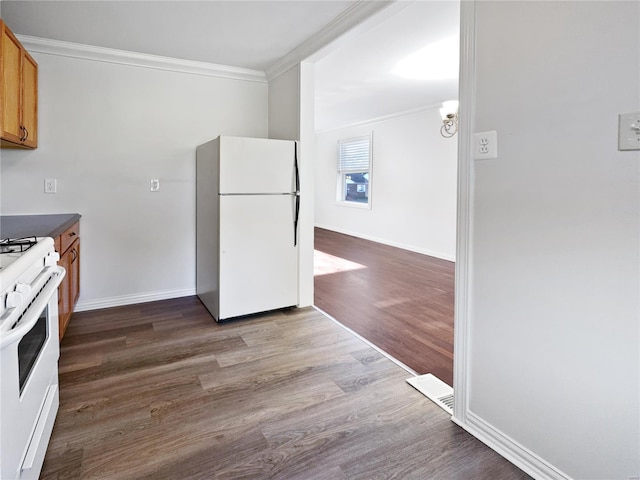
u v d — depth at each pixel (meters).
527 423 1.62
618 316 1.31
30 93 2.89
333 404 2.11
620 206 1.29
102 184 3.46
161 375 2.38
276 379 2.36
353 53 3.54
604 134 1.31
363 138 7.75
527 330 1.60
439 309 3.66
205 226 3.54
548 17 1.45
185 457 1.70
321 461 1.68
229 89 3.87
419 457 1.71
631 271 1.27
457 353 1.92
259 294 3.37
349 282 4.63
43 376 1.60
